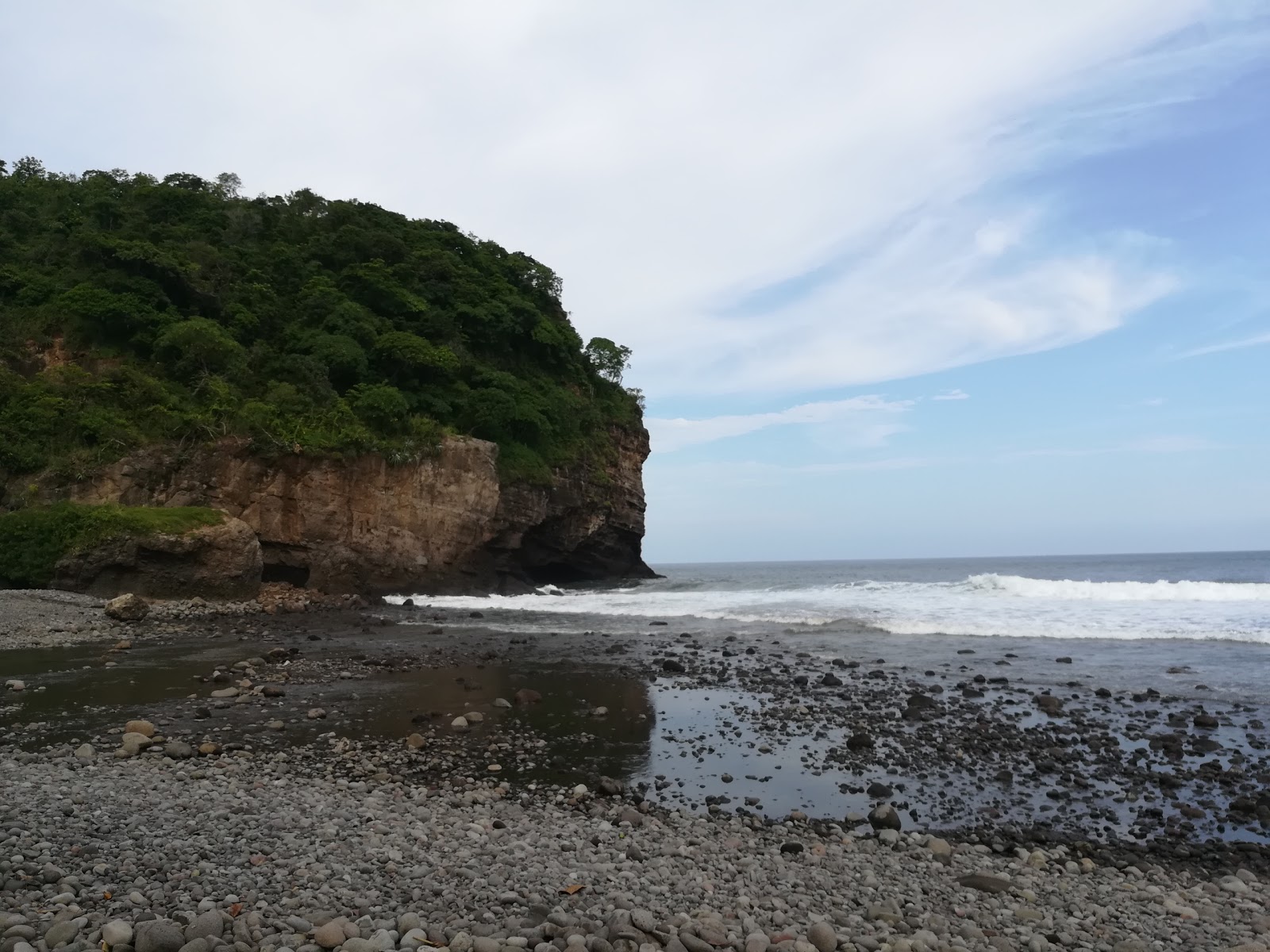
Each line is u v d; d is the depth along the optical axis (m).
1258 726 14.38
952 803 10.87
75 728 13.96
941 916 7.38
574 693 17.84
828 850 9.09
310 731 14.19
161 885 6.71
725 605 37.62
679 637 27.59
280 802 9.64
